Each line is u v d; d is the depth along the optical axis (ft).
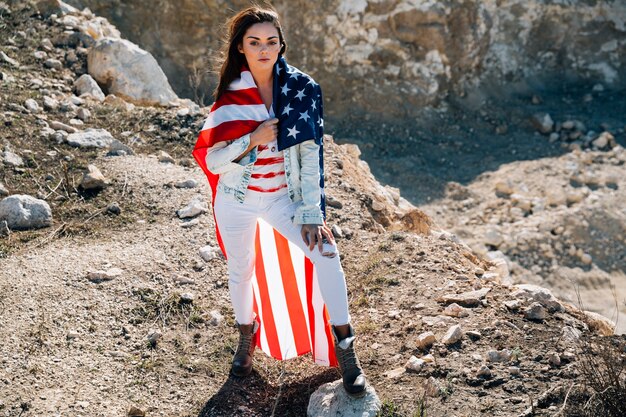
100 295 15.42
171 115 23.70
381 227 19.56
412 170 39.96
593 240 35.35
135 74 27.04
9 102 22.89
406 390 12.67
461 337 13.82
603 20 47.52
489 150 42.32
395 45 43.78
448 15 43.88
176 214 18.70
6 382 12.95
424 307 14.97
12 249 17.08
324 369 13.76
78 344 14.14
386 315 14.89
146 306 15.37
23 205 18.29
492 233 34.86
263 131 11.39
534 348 13.52
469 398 12.36
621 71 47.57
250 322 13.23
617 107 45.21
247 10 11.48
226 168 11.74
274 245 12.80
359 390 12.01
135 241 17.57
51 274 15.84
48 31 28.14
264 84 11.71
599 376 12.57
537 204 36.76
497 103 45.42
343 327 12.05
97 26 29.35
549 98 46.14
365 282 16.11
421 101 44.19
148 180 19.99
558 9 46.91
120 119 23.43
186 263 16.75
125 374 13.56
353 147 26.18
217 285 16.20
